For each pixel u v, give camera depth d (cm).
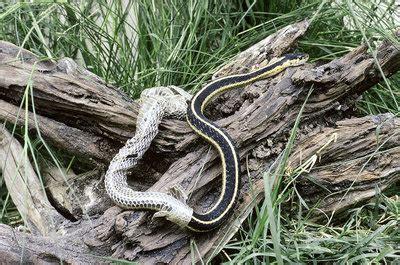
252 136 88
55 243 80
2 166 88
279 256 76
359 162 89
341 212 90
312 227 89
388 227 86
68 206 87
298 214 87
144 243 81
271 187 83
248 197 86
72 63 88
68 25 101
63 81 86
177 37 104
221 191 86
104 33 100
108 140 89
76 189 89
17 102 87
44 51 99
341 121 90
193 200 86
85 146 89
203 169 86
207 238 84
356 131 89
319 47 104
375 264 82
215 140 86
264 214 80
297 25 95
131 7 104
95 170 91
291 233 86
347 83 90
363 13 102
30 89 84
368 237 83
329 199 90
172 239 82
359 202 89
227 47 104
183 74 101
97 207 86
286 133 89
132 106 88
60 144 89
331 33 106
